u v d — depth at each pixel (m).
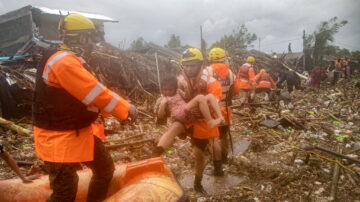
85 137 1.93
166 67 10.21
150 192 1.90
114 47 10.05
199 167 3.36
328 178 3.76
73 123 1.85
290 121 6.39
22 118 6.62
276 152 4.82
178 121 3.04
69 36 2.00
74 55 1.89
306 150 4.25
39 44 11.52
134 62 9.52
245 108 8.21
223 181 3.73
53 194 1.94
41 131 1.88
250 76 8.04
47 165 1.92
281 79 12.23
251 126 6.44
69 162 1.85
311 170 4.00
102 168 2.24
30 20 14.34
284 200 3.23
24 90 6.95
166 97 3.20
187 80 3.30
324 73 16.84
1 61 7.90
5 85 6.71
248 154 4.79
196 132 3.21
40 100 1.85
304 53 27.34
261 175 3.88
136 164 2.20
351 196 3.29
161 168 2.20
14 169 2.27
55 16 15.12
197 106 3.10
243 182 3.69
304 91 13.80
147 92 8.88
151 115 7.45
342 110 8.34
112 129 6.02
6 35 15.28
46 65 1.80
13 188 2.21
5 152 2.22
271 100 9.48
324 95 11.80
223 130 4.15
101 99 1.80
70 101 1.82
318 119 7.14
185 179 3.82
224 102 4.04
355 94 11.98
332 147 5.12
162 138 2.96
